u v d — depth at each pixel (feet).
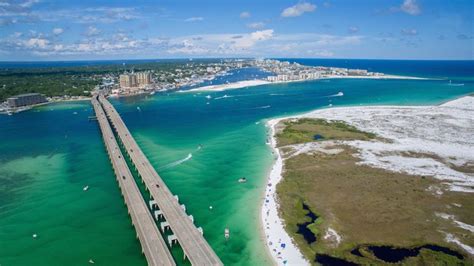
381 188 356.38
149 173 405.39
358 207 319.68
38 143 570.46
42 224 310.24
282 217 309.42
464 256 246.06
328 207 322.75
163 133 623.36
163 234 290.76
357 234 277.64
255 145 533.14
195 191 370.94
